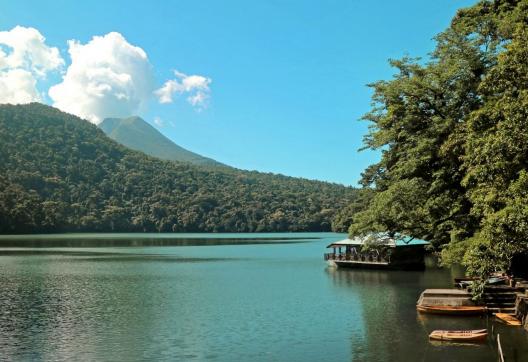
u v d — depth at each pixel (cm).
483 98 2684
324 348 2472
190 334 2816
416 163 2927
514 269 2698
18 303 3850
